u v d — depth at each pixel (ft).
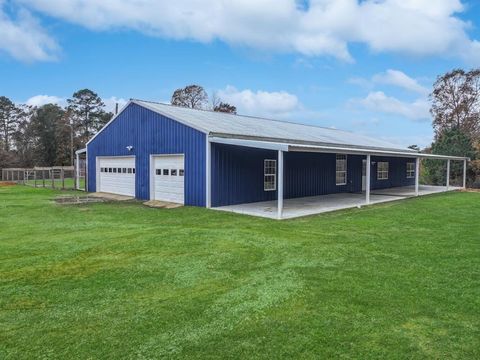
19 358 10.68
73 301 14.85
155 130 49.96
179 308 14.11
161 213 38.52
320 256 21.54
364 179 69.00
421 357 10.76
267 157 48.83
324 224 32.22
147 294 15.61
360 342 11.57
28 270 18.90
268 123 63.87
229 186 44.16
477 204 47.34
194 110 58.49
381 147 71.05
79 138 181.27
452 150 90.43
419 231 29.19
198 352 11.00
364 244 24.62
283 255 21.79
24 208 42.24
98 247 23.71
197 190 43.52
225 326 12.63
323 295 15.39
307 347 11.27
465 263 20.08
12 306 14.38
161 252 22.50
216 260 20.74
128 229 29.84
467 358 10.71
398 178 80.33
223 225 31.60
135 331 12.27
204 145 42.34
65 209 41.57
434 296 15.26
